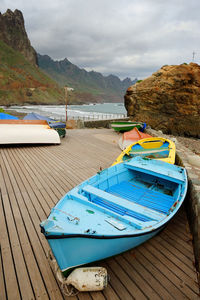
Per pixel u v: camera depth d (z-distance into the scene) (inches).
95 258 109.6
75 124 819.4
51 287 105.7
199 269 114.8
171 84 937.5
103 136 579.8
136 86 1060.5
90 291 104.3
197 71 916.0
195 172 222.5
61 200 130.6
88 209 126.0
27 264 118.8
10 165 288.5
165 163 221.9
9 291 102.4
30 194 203.3
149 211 131.0
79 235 95.3
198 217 139.4
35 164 297.7
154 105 986.1
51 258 110.7
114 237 101.1
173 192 198.8
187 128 943.7
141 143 344.8
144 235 113.4
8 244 133.6
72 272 104.3
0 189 211.9
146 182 223.8
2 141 379.9
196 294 105.4
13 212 170.4
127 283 110.3
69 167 291.4
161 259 128.6
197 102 905.5
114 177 206.2
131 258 128.6
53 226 95.3
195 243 134.8
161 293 105.2
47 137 414.3
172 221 173.6
